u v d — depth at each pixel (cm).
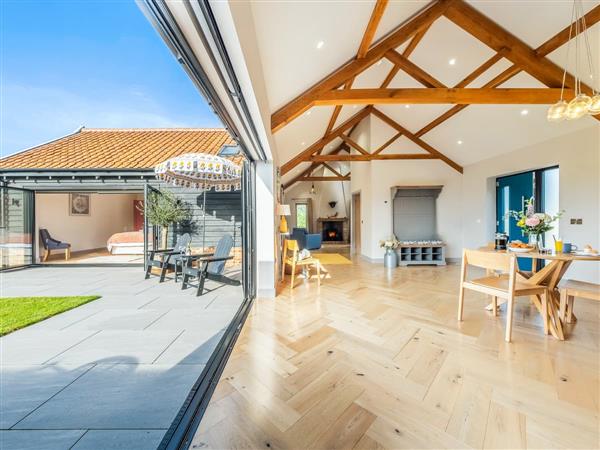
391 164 691
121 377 179
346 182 1214
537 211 509
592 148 392
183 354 210
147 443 125
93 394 160
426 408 149
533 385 170
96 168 598
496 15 343
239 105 194
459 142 617
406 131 675
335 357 206
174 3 99
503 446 124
